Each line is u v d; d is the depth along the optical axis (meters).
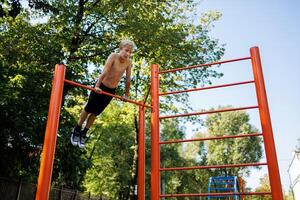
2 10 10.47
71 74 12.80
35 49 11.71
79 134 4.34
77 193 16.69
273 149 3.79
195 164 39.12
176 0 15.70
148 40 12.85
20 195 11.20
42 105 11.34
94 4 13.74
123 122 20.77
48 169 3.33
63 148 11.68
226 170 37.88
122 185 25.23
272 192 3.62
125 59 4.33
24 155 10.92
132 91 16.38
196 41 14.78
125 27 12.88
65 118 12.42
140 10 13.26
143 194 4.39
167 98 15.58
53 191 13.88
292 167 32.50
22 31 11.70
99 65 14.59
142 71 15.91
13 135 10.48
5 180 10.44
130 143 26.34
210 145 40.22
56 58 12.05
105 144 25.64
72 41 13.25
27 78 11.53
